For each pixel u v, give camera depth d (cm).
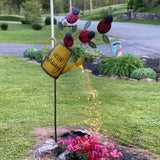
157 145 290
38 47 1155
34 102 437
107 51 980
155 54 978
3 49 1066
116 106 420
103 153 222
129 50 1073
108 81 584
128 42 1289
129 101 446
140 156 265
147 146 287
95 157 221
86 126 336
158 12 2462
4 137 300
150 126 342
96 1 4044
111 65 643
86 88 518
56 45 249
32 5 2531
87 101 439
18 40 1418
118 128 334
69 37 241
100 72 654
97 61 764
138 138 307
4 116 371
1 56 866
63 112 389
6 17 3234
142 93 494
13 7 3572
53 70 253
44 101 442
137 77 610
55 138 282
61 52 246
